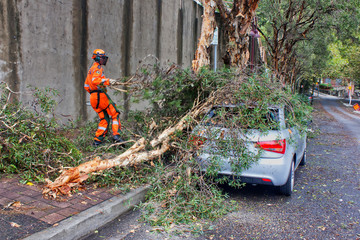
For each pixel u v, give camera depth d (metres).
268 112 5.14
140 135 5.89
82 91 9.21
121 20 10.75
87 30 9.27
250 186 5.91
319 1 15.82
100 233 3.80
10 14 7.11
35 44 7.73
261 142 4.87
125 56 11.12
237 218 4.42
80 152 5.80
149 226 4.06
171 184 4.81
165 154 5.96
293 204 5.02
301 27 18.69
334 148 10.32
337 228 4.16
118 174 5.09
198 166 4.92
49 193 4.24
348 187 5.97
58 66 8.39
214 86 5.70
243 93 4.97
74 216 3.72
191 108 5.65
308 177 6.62
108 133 6.61
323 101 61.47
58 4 8.28
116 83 5.75
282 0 18.03
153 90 5.57
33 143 4.96
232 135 4.77
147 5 12.23
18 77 7.36
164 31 13.73
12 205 3.85
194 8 16.70
